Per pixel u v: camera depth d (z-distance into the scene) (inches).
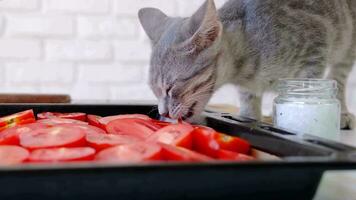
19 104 23.6
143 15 27.2
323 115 21.7
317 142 15.8
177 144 17.4
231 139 17.6
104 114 24.3
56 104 23.9
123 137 18.5
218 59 24.8
